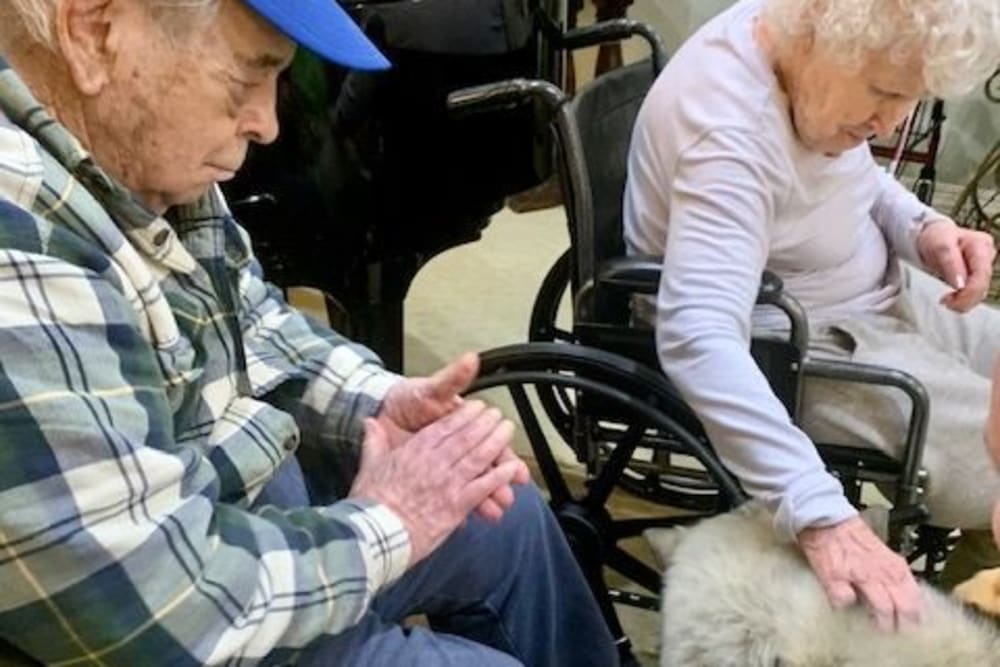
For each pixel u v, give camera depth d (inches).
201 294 42.1
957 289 69.8
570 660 56.7
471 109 65.4
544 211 148.9
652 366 65.7
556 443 96.4
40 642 34.1
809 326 64.5
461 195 85.0
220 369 43.5
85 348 34.3
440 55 79.0
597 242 70.1
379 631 46.1
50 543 32.6
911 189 144.4
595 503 70.5
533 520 53.9
